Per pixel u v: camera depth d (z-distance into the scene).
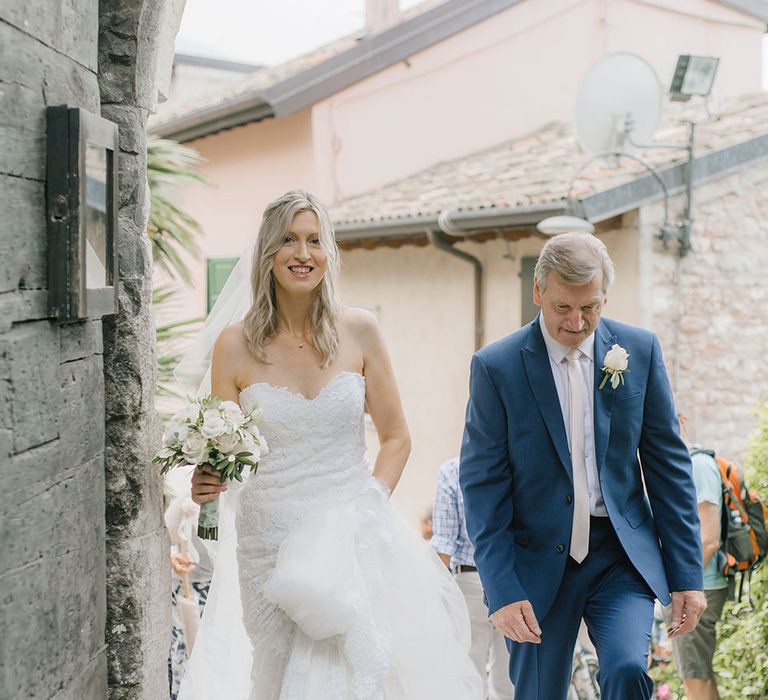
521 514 3.29
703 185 7.73
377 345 3.46
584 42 11.77
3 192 2.15
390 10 12.53
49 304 2.38
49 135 2.37
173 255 5.28
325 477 3.25
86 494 2.67
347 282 10.44
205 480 3.06
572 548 3.26
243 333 3.32
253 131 11.67
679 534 3.26
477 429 3.31
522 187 8.37
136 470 3.02
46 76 2.39
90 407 2.72
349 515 3.18
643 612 3.12
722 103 9.38
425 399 9.56
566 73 11.75
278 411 3.23
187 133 11.78
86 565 2.67
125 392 3.01
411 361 9.70
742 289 7.98
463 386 9.16
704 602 3.23
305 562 3.05
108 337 3.01
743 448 7.97
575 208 7.14
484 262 8.89
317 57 12.51
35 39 2.32
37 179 2.33
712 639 4.81
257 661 3.21
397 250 9.79
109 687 2.98
